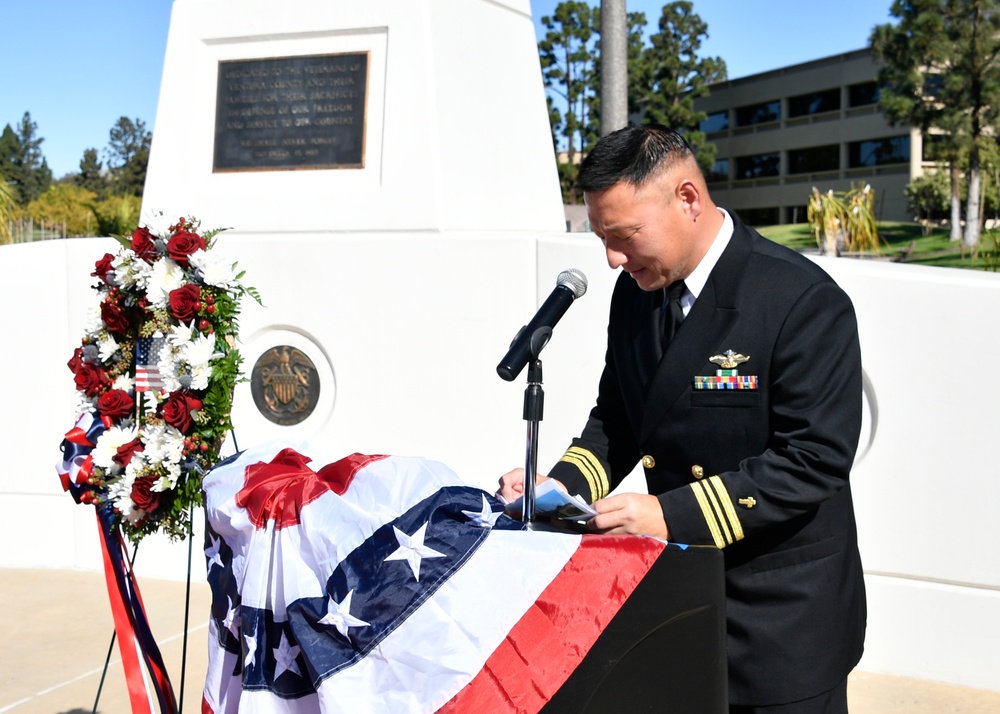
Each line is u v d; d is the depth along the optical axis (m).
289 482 1.98
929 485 3.58
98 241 4.82
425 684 1.71
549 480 2.00
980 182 31.41
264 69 4.71
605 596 1.70
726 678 1.72
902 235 35.19
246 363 4.59
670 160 1.95
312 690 1.89
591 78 38.47
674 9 41.53
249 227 4.70
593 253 4.01
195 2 4.80
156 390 2.77
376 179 4.54
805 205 43.88
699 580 1.69
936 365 3.53
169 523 2.74
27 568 5.07
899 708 3.39
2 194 11.95
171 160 4.83
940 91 32.72
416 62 4.46
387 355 4.37
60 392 4.95
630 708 1.69
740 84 46.50
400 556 1.78
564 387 4.12
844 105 42.03
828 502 2.06
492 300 4.20
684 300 2.11
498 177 4.88
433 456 4.32
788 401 1.96
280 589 1.90
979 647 3.56
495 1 4.95
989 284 3.44
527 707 1.67
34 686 3.67
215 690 2.09
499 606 1.72
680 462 2.10
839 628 2.03
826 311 1.95
